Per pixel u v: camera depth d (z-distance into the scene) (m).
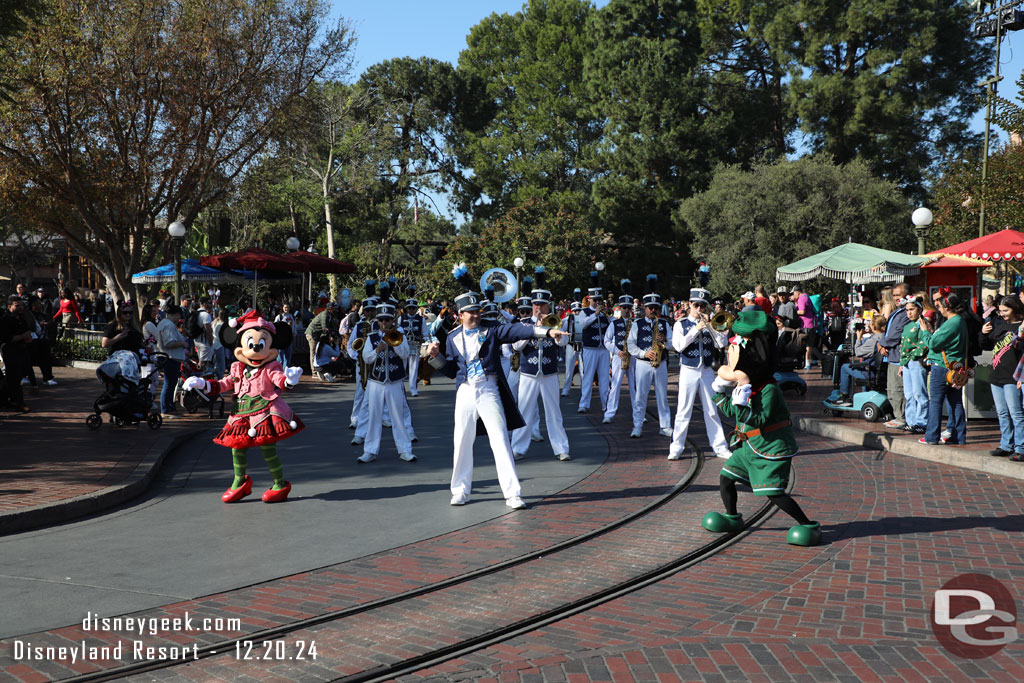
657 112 41.72
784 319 16.12
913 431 11.14
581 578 5.63
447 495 8.18
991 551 6.14
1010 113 16.06
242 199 27.62
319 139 29.16
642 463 9.67
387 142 43.47
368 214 45.34
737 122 42.47
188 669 4.27
